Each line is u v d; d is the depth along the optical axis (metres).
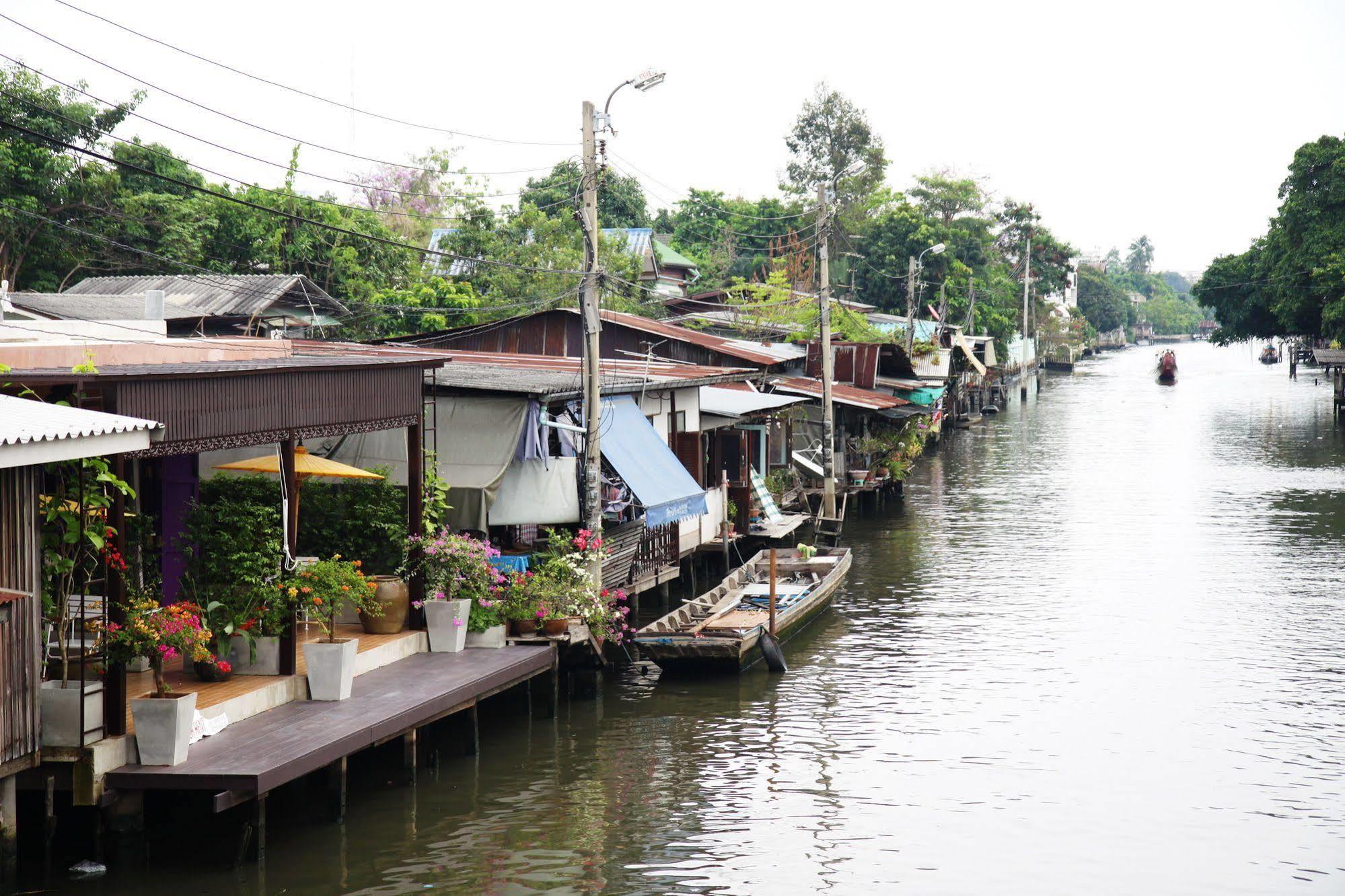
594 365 21.52
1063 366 136.50
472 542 19.17
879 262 89.19
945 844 14.77
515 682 17.97
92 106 43.12
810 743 18.58
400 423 18.11
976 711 20.22
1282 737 18.78
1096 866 14.14
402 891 13.05
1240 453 59.94
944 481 52.22
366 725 14.40
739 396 35.22
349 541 19.06
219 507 15.23
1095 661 23.36
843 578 31.84
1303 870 14.03
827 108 96.12
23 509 12.16
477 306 46.62
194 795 14.24
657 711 20.27
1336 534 37.44
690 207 92.12
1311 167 76.81
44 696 12.46
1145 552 34.97
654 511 23.03
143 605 13.15
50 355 16.92
